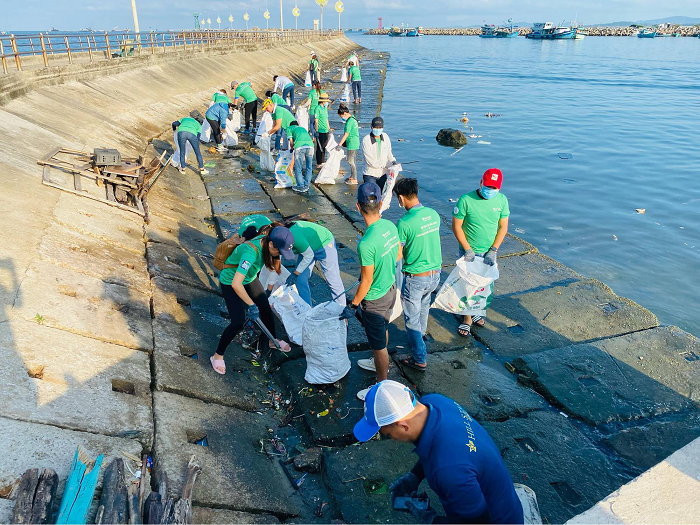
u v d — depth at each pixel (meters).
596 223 10.72
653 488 3.20
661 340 5.62
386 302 4.32
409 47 88.75
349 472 3.81
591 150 16.62
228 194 10.40
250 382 4.79
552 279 7.16
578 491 3.70
